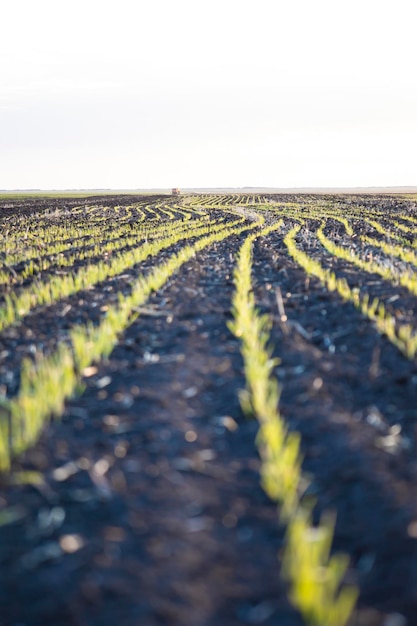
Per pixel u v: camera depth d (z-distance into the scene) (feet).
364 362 22.98
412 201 173.17
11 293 36.55
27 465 15.46
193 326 28.02
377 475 14.73
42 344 25.96
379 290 34.94
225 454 16.29
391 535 12.53
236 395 19.92
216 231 78.02
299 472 15.28
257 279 39.70
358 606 10.89
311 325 27.89
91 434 17.25
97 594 11.03
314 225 87.71
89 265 46.03
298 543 12.03
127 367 22.75
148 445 16.63
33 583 11.41
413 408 18.83
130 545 12.41
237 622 10.50
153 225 92.38
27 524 13.25
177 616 10.52
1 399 19.89
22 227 92.79
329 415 18.13
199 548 12.36
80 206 168.55
